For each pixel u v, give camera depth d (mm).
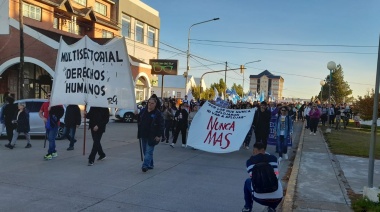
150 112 8820
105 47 10367
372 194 6316
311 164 10500
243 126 12312
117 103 10539
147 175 8438
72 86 10188
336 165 10594
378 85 6477
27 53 24656
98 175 8172
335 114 27219
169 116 14820
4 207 5668
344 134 21219
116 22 36562
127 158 10516
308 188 7621
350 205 6422
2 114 11695
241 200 6773
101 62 10328
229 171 9430
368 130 27109
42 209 5648
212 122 12695
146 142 8953
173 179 8188
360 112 34438
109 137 15664
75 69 10195
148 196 6707
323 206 6324
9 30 24875
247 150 13617
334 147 14477
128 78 10719
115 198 6457
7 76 26625
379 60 6473
